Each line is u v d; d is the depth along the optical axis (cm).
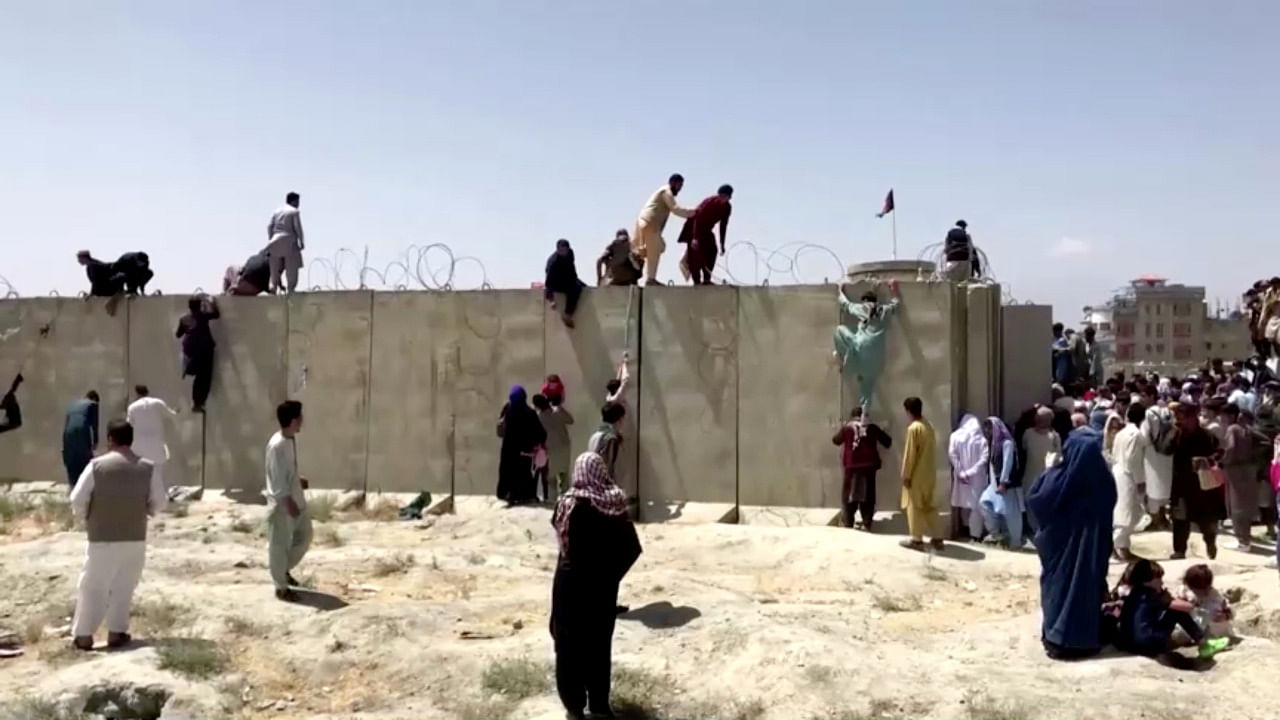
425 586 1100
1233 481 1294
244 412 1747
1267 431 1480
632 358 1551
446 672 817
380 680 820
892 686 752
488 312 1630
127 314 1828
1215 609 838
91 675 805
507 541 1380
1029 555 1268
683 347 1530
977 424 1373
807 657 788
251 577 1129
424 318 1661
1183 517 1235
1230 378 2003
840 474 1457
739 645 829
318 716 752
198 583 1091
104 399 1834
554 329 1595
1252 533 1424
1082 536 839
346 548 1303
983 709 708
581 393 1574
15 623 965
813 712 714
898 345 1433
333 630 904
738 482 1498
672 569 1223
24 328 1891
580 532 710
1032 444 1344
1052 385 1576
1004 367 1556
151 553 1229
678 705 741
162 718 751
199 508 1655
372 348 1684
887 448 1426
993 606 1046
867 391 1439
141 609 974
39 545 1260
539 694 763
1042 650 858
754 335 1502
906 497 1291
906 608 1032
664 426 1532
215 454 1758
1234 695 732
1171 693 736
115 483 876
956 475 1370
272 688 810
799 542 1295
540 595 1045
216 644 884
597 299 1573
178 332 1767
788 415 1484
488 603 990
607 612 713
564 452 1572
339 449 1692
